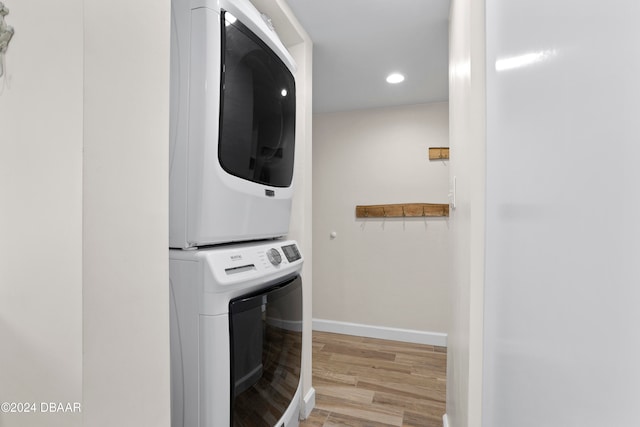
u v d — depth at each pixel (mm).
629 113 239
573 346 327
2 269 544
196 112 910
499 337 632
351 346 2928
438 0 1554
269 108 1226
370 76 2459
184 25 929
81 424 478
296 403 1315
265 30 1162
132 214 562
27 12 512
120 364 541
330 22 1752
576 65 317
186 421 886
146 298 593
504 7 594
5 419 542
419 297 3066
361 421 1831
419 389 2176
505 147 590
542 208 406
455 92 1303
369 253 3221
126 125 550
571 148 330
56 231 497
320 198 3371
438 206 3012
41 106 504
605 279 272
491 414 712
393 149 3168
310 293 1909
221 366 875
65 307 492
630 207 240
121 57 540
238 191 1032
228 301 912
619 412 254
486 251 754
